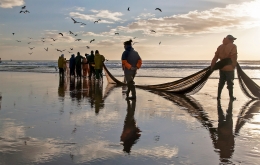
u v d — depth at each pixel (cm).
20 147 454
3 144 468
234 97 1057
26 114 716
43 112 743
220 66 992
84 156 416
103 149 449
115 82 1702
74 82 1762
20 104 873
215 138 513
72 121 641
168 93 1216
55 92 1202
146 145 471
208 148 456
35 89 1315
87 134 534
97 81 1866
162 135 533
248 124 624
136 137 518
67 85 1546
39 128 575
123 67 1007
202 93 1220
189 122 643
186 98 1054
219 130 571
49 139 499
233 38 984
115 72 3347
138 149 450
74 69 2133
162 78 2236
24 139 498
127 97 1020
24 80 1903
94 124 614
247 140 500
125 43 1010
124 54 995
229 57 980
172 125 613
